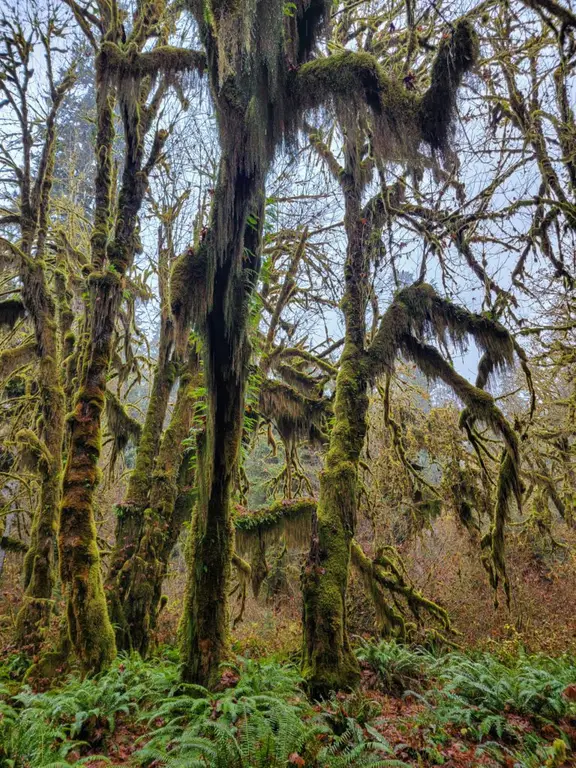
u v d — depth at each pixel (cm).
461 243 877
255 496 1728
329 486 729
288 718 423
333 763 404
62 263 1161
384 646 812
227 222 596
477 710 598
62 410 987
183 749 406
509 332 845
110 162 826
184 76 705
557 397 1303
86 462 680
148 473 981
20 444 1045
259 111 573
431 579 1214
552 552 1384
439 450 1296
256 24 536
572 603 1203
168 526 923
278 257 1162
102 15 861
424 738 509
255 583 952
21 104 962
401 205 939
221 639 590
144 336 1236
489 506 1138
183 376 993
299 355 1115
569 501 1273
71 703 506
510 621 1067
